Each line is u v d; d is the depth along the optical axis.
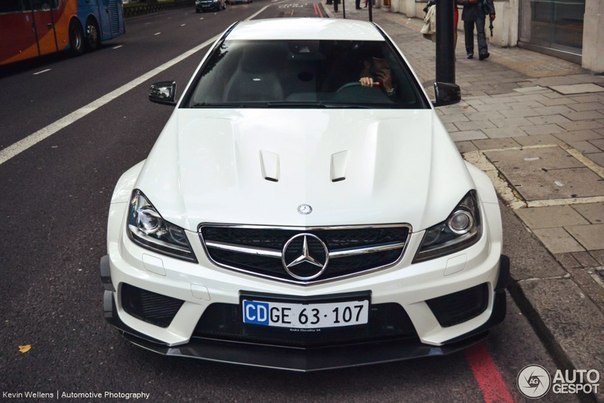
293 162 3.21
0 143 7.85
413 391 3.05
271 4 54.06
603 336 3.30
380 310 2.89
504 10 13.15
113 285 3.11
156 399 3.00
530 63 11.12
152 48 18.92
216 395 3.02
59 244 4.81
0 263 4.48
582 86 9.01
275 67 4.38
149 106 9.91
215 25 29.28
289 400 2.99
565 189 5.29
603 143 6.41
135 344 3.18
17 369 3.23
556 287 3.76
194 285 2.87
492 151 6.35
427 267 2.89
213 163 3.24
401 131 3.62
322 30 4.79
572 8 10.79
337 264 2.85
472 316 3.05
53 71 14.45
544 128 7.06
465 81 10.00
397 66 4.40
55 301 3.93
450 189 3.10
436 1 8.12
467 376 3.17
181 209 2.96
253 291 2.83
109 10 19.95
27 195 5.93
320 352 2.93
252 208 2.90
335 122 3.70
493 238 3.19
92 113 9.50
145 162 3.57
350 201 2.92
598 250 4.21
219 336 2.96
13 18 14.05
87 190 6.05
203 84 4.30
